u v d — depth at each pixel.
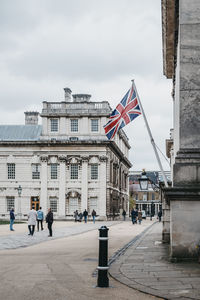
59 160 71.12
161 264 12.62
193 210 12.77
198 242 12.70
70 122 72.19
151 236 26.83
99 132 71.56
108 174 71.50
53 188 71.12
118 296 8.65
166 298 8.32
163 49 22.36
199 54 13.55
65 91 76.19
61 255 16.25
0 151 72.12
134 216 53.03
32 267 12.80
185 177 13.08
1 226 44.09
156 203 136.12
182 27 13.70
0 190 71.62
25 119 81.81
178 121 14.43
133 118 17.48
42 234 30.97
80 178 70.81
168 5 16.50
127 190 99.94
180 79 13.55
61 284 10.02
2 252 17.70
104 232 9.77
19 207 69.75
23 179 71.62
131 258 14.33
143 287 9.35
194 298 8.26
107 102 71.88
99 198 70.25
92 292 9.05
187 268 11.69
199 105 13.40
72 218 70.25
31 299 8.44
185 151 13.27
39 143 71.12
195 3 13.77
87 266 13.00
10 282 10.28
